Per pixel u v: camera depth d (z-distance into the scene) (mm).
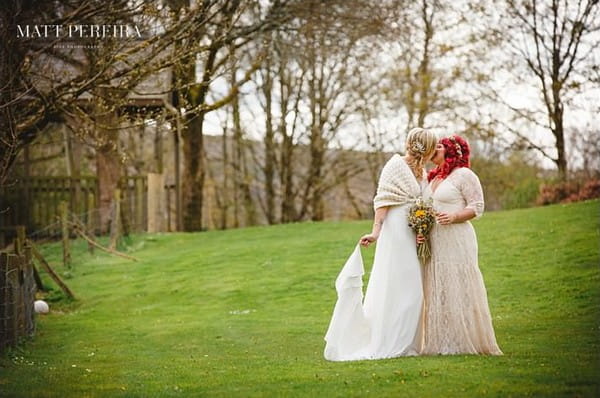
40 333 12664
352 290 9156
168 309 15000
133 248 22141
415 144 9188
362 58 30016
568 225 19781
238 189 40969
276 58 29219
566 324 11672
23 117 14109
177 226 28438
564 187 28328
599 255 16609
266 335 11852
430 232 9031
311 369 8430
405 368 7891
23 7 12969
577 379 7125
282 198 37156
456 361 8227
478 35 32312
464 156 9211
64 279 18328
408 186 9141
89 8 13289
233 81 27797
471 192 9000
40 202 24250
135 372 9031
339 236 21641
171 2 14094
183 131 29828
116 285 17547
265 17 23797
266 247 20719
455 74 32688
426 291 9047
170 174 42906
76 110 14875
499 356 8672
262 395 7168
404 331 8914
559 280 15109
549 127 31797
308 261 18547
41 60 15430
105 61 13117
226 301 15422
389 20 25688
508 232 19828
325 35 24375
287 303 14898
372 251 19078
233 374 8414
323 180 37188
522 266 16516
